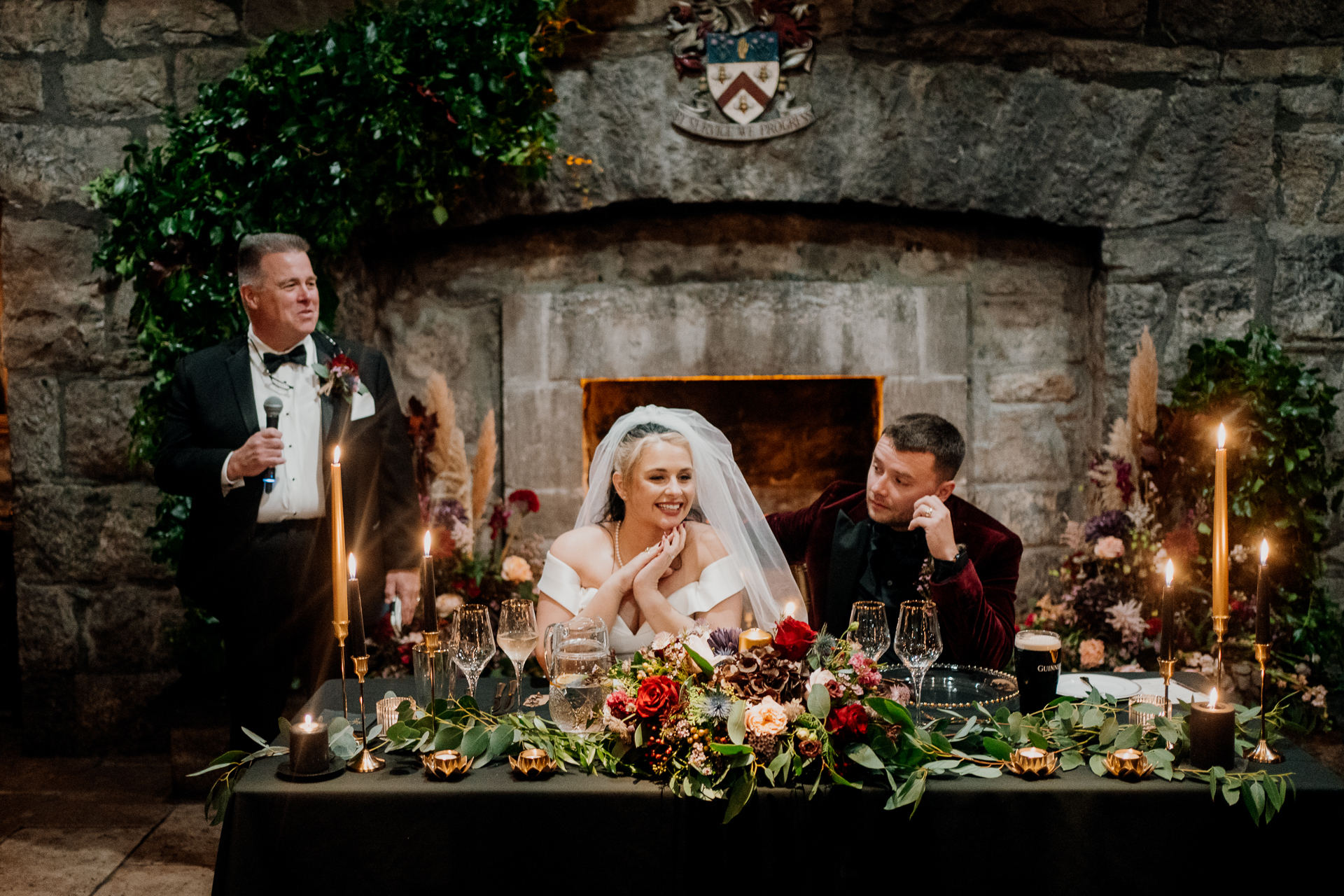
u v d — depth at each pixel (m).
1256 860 1.71
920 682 2.06
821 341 3.88
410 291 3.95
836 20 3.65
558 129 3.70
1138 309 3.73
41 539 3.79
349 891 1.72
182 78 3.67
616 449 2.59
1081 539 3.57
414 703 2.02
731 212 3.87
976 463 3.96
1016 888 1.72
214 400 3.02
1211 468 3.44
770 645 1.83
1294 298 3.69
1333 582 3.74
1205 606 3.46
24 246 3.70
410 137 3.48
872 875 1.72
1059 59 3.66
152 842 3.15
